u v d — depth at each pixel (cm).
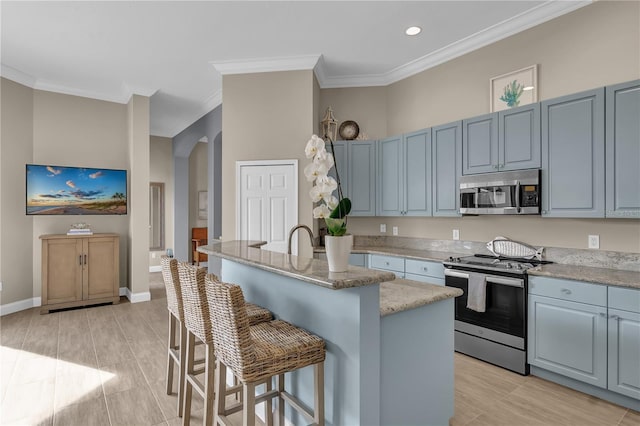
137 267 514
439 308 193
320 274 147
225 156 439
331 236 153
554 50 315
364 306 148
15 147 455
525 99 334
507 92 348
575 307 246
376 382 152
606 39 284
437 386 191
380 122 475
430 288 202
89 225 516
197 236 820
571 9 303
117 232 539
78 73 460
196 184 838
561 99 280
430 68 421
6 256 445
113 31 356
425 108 426
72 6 311
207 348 183
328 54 411
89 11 320
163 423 218
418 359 182
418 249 427
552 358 258
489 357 296
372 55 413
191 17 331
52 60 421
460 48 384
